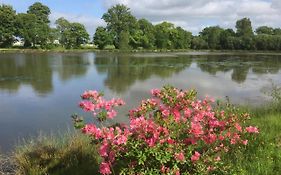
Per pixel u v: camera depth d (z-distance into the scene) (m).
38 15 105.12
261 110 13.46
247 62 54.59
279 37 105.94
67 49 99.25
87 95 6.07
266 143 8.52
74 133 10.35
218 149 6.50
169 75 34.84
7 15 92.44
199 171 5.74
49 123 15.30
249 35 112.94
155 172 5.46
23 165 8.44
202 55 78.94
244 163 7.52
